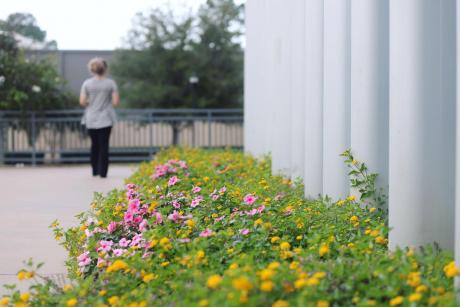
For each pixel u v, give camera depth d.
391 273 3.33
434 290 3.21
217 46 24.48
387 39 5.54
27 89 18.05
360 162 5.60
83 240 5.14
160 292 3.73
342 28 6.18
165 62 24.05
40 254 6.25
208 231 4.44
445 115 4.39
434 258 3.63
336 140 6.20
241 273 3.17
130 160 18.81
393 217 4.49
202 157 12.30
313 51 7.06
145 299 3.55
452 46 4.39
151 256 4.23
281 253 4.09
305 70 7.82
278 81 9.25
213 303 2.91
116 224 5.20
